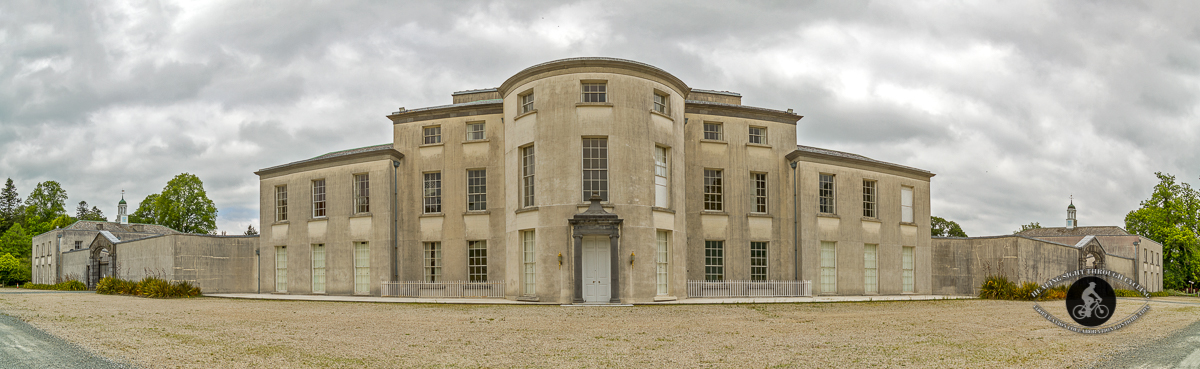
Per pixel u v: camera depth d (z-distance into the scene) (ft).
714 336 54.75
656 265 97.86
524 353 45.32
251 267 133.18
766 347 48.24
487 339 52.42
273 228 127.44
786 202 120.16
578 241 93.97
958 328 61.00
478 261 112.57
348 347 47.73
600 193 96.27
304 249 122.21
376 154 116.26
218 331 56.70
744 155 118.11
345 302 97.30
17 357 41.86
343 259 117.39
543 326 62.28
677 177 103.40
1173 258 240.53
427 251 115.55
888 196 129.80
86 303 91.86
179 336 52.80
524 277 100.48
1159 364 40.88
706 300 100.83
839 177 123.24
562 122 96.89
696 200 114.01
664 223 99.60
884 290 126.21
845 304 94.73
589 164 96.89
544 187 97.14
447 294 109.50
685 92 108.68
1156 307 93.61
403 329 59.26
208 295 120.37
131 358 41.65
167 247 129.90
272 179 128.98
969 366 40.24
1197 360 42.27
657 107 102.78
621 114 96.84
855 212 124.26
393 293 110.93
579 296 93.30
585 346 48.70
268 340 50.98
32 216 326.44
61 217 317.22
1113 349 46.93
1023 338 53.36
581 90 98.02
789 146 122.31
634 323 65.36
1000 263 134.31
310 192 122.93
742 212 116.67
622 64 97.86
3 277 261.65
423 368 39.60
